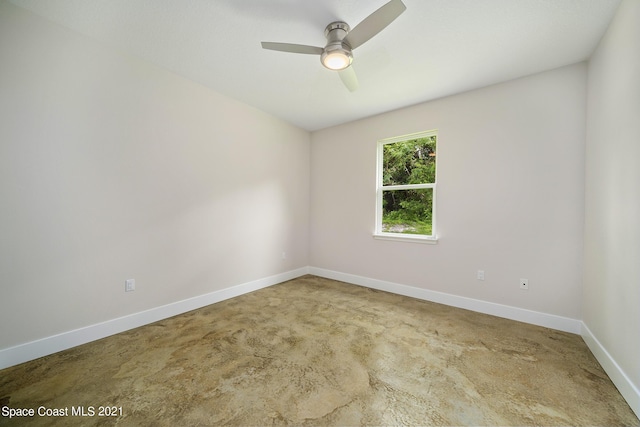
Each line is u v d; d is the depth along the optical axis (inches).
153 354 74.2
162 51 86.7
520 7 64.4
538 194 94.9
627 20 59.9
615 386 61.1
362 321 97.1
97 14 70.0
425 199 125.7
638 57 55.7
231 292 123.4
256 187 135.2
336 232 156.3
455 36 75.5
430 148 124.8
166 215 100.1
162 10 68.1
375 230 139.2
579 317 88.0
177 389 59.6
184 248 105.8
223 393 58.4
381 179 141.2
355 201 147.6
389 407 54.6
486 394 58.5
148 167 94.7
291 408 54.2
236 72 99.5
